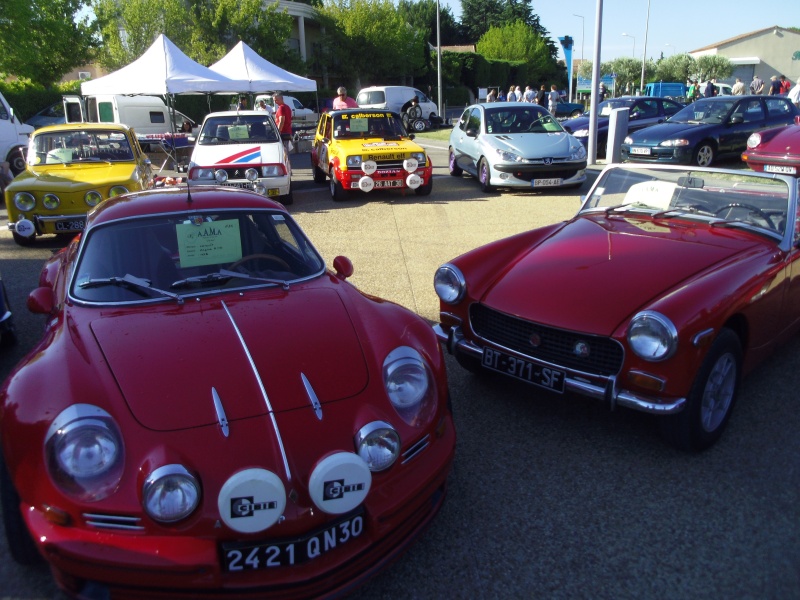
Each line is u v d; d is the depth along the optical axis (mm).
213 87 13352
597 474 3438
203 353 2781
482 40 67688
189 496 2285
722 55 60188
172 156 14312
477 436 3834
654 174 4754
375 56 41219
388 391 2756
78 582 2363
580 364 3502
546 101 30953
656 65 54406
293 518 2377
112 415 2447
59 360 2740
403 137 11953
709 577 2709
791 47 59812
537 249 4285
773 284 3812
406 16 73000
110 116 20438
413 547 2943
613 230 4359
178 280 3412
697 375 3293
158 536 2289
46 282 4277
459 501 3248
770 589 2637
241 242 3656
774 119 13898
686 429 3393
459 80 52594
